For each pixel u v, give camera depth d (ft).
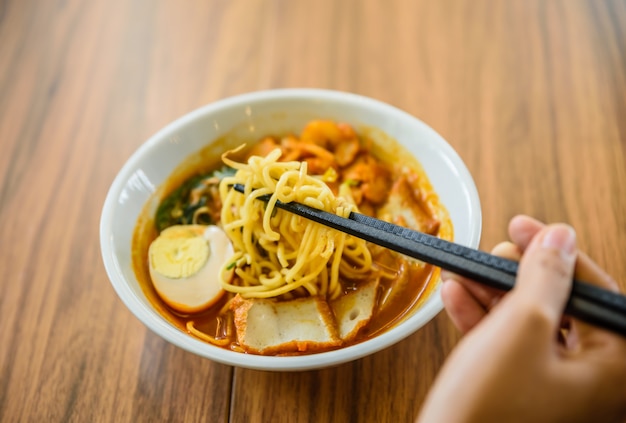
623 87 1.35
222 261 1.02
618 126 1.27
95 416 0.89
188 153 1.11
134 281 0.92
